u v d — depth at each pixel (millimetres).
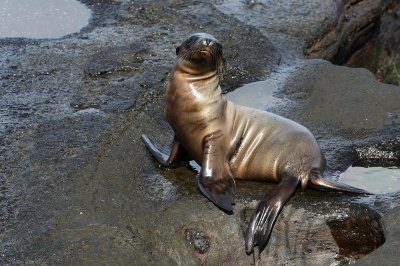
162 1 38250
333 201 21500
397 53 41750
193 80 21750
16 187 22062
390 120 26969
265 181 22531
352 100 28531
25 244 19469
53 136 24938
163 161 23359
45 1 38844
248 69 31797
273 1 39438
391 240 19734
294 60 33250
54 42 33250
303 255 21109
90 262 18719
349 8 40719
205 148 21797
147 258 19016
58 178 22422
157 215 20859
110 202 21375
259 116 22797
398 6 42719
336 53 38844
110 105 27312
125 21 35969
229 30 35031
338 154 24734
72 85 29125
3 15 36844
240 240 20734
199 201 21453
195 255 20328
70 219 20516
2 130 25266
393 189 23062
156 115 27094
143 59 31750
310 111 27953
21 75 29875
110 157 23734
